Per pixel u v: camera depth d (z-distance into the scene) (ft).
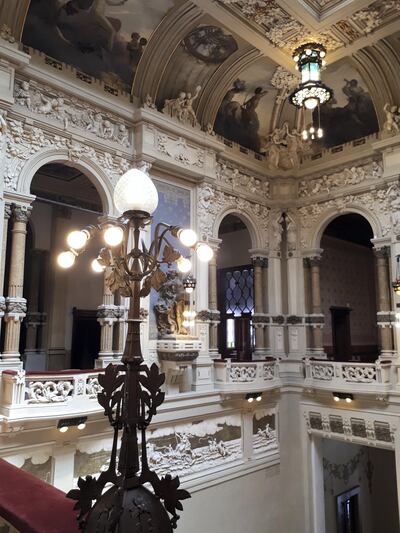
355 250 66.69
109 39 34.63
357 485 54.70
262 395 42.83
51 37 32.24
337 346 61.72
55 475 28.12
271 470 43.09
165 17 34.96
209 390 38.83
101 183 34.60
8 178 29.48
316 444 44.73
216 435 39.17
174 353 35.29
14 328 28.91
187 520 35.42
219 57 39.91
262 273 47.75
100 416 29.73
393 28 32.96
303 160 49.01
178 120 39.58
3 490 8.87
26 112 30.55
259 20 32.96
